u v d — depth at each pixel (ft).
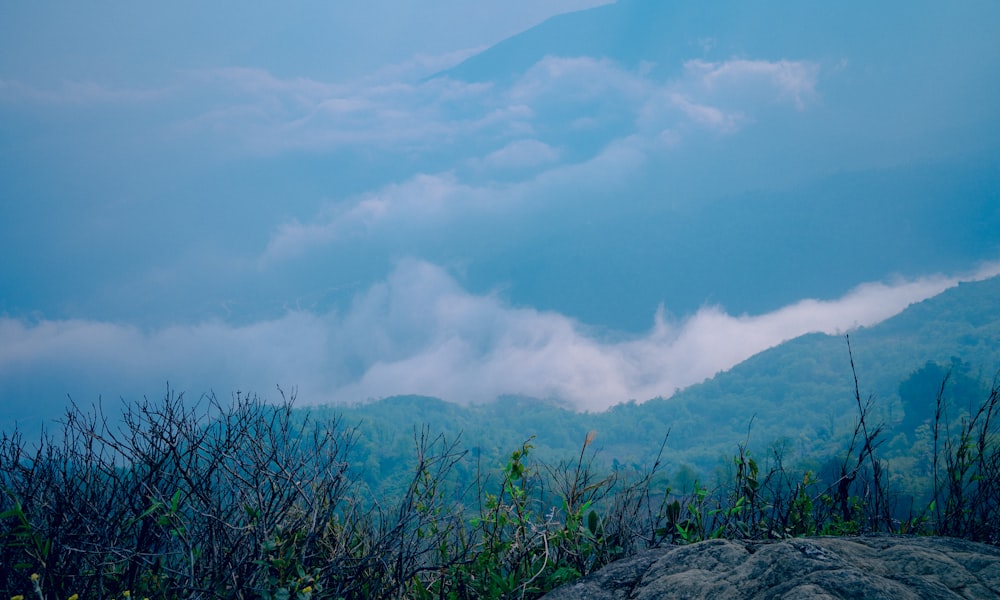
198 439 8.61
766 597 6.21
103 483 8.51
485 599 9.18
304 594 7.23
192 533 8.30
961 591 6.06
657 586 7.22
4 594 8.00
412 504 9.23
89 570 7.97
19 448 8.33
